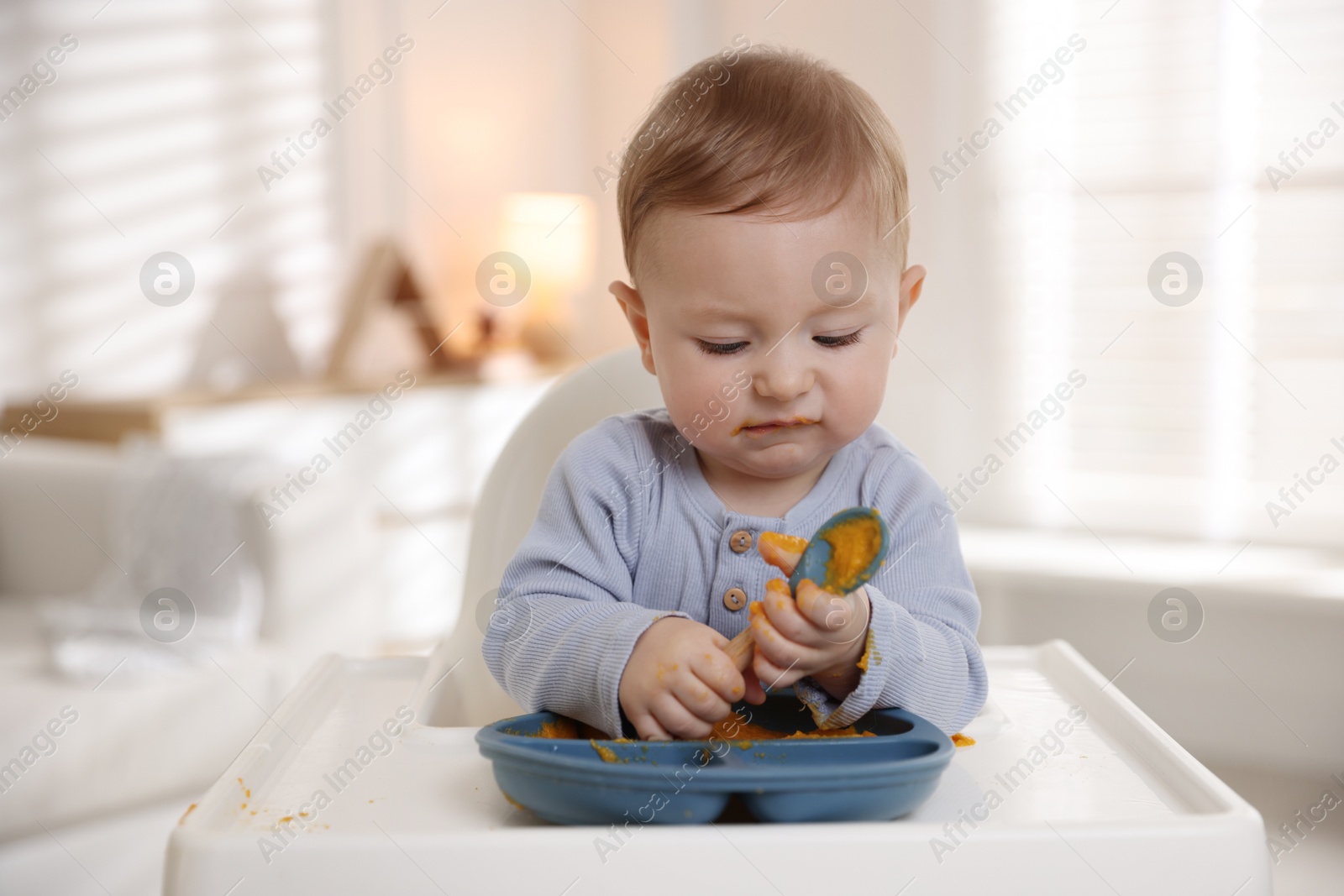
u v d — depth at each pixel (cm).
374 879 46
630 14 329
